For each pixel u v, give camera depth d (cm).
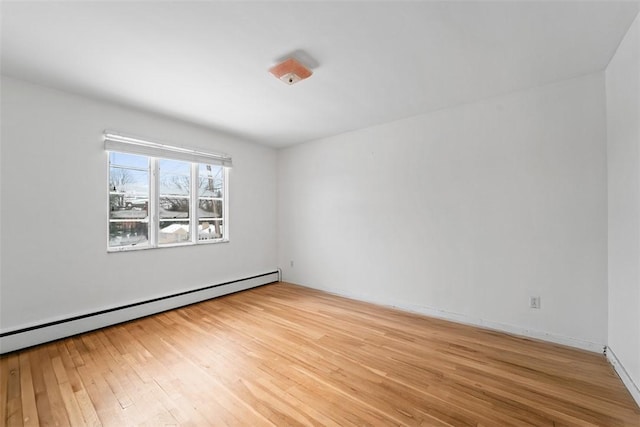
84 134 279
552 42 192
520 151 267
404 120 345
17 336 236
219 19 169
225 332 275
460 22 172
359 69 229
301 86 259
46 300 257
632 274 182
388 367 210
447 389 183
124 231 316
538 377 196
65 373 202
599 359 220
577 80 239
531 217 261
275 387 186
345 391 182
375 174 373
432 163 323
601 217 229
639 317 171
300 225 468
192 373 202
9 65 221
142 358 224
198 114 330
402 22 172
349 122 360
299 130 395
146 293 327
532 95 261
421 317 318
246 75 238
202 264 385
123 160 315
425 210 328
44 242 256
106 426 152
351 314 328
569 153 243
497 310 280
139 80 246
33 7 156
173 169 363
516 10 162
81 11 160
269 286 463
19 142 244
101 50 201
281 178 497
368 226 381
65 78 242
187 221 378
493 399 173
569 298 244
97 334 271
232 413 161
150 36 185
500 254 279
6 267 237
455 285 306
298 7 159
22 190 245
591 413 160
